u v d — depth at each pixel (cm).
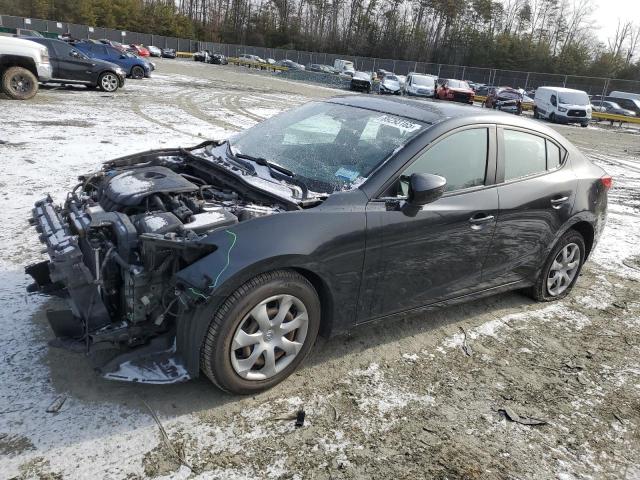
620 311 473
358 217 317
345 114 411
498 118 404
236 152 391
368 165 345
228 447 267
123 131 1078
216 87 2489
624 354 400
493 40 7225
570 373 368
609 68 6456
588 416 323
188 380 306
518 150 413
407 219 336
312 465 262
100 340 278
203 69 4297
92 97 1616
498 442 293
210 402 297
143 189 322
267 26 9119
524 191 406
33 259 447
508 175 403
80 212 324
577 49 6631
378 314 349
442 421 304
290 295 298
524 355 385
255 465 257
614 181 1089
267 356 300
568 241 462
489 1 7944
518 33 8056
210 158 389
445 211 354
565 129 2417
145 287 281
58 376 304
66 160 791
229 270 270
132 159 413
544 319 444
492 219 383
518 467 276
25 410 275
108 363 281
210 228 288
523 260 426
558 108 2722
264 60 6412
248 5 9412
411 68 5147
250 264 274
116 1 7631
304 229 297
